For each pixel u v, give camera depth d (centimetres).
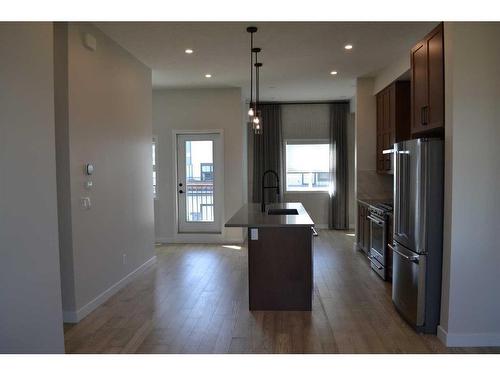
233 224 360
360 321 349
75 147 350
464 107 286
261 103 862
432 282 315
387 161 570
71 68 343
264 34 414
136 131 501
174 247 684
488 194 288
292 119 870
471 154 287
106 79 415
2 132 184
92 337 318
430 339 310
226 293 432
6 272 186
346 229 862
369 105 633
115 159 437
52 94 225
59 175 342
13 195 191
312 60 518
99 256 397
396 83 533
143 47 456
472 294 293
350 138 860
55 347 225
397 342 304
